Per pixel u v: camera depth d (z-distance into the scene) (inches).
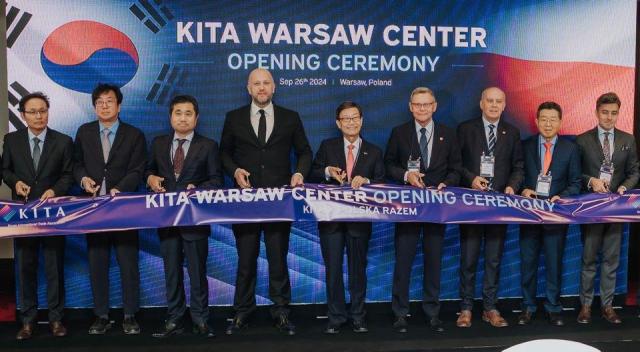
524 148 168.2
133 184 157.9
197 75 173.6
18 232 151.3
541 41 180.1
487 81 179.6
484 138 165.9
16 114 169.6
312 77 176.2
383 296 182.1
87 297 175.0
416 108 161.0
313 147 177.5
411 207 158.1
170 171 157.1
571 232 183.8
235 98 175.0
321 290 180.5
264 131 160.6
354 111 156.6
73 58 170.2
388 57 177.6
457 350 148.2
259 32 174.2
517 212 160.6
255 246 161.3
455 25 178.7
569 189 164.4
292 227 179.5
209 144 158.2
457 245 183.0
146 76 172.4
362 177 158.6
